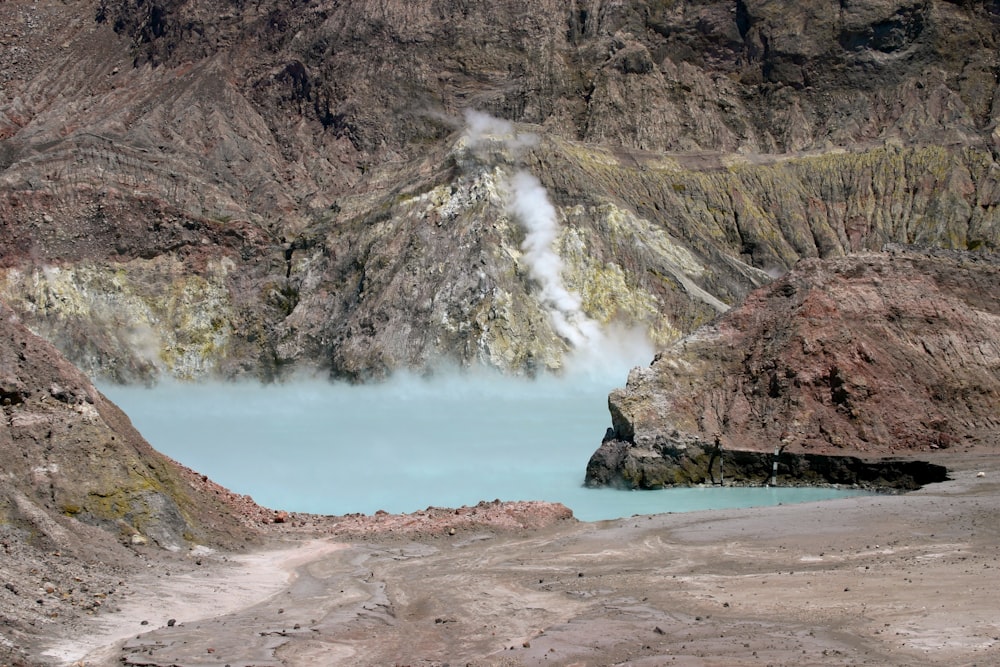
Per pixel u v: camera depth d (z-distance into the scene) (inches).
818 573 1081.4
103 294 4286.4
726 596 1008.9
